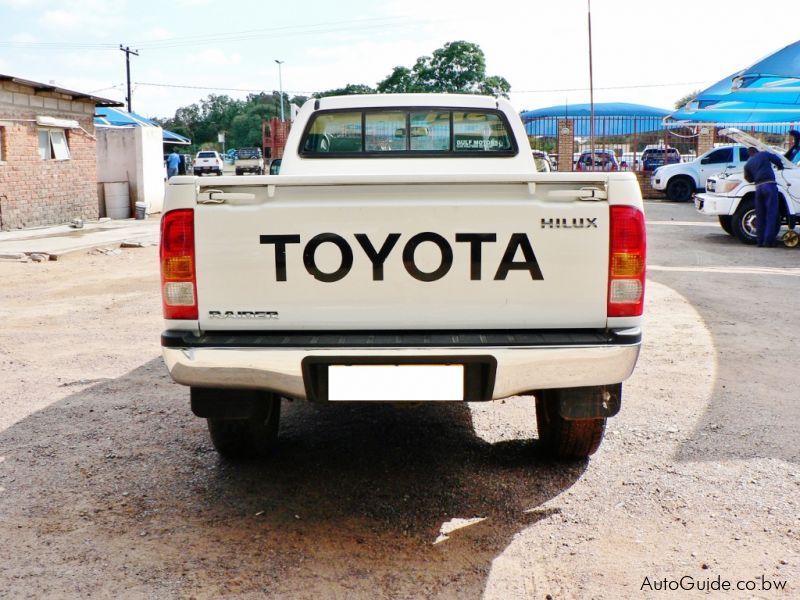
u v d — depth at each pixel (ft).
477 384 10.16
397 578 9.27
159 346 21.34
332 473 12.49
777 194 43.83
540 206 10.09
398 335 10.24
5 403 16.24
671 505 11.20
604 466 12.69
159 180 77.20
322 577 9.28
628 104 93.71
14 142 55.01
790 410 15.48
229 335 10.30
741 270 35.14
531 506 11.23
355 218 10.08
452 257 10.13
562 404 10.80
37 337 22.52
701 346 20.85
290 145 19.25
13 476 12.36
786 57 46.09
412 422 15.05
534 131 96.99
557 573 9.37
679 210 71.92
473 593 8.94
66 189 61.87
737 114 57.72
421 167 19.45
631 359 10.14
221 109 379.14
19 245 44.78
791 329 22.94
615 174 10.12
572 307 10.23
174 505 11.29
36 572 9.37
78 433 14.37
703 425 14.61
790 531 10.37
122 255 43.04
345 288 10.18
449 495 11.62
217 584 9.11
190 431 14.47
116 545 10.07
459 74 159.12
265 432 12.86
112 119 110.11
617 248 10.16
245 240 10.12
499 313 10.23
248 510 11.12
